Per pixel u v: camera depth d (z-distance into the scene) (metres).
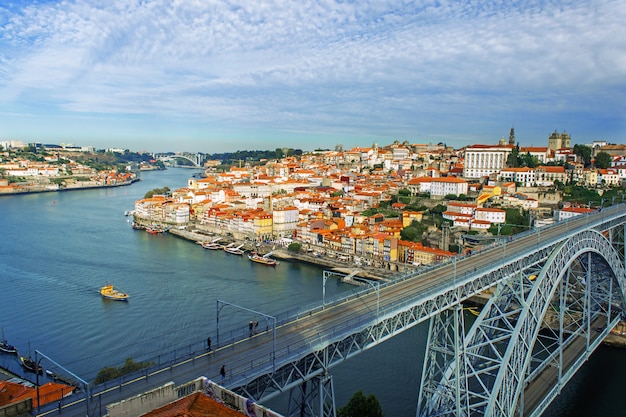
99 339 117.69
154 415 39.47
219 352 61.38
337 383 95.56
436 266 96.69
